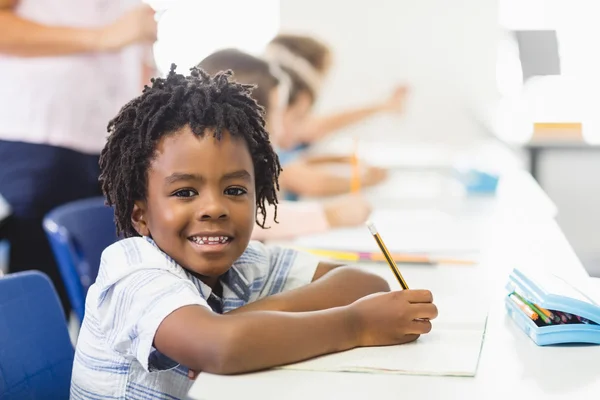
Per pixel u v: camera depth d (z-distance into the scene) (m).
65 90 2.13
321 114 2.88
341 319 0.82
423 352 0.80
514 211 1.83
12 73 2.10
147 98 0.90
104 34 2.11
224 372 0.74
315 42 2.38
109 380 0.90
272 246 1.13
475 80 3.04
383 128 3.09
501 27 2.99
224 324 0.75
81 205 1.62
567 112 2.79
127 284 0.84
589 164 2.71
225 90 0.91
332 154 2.46
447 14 3.02
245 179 0.89
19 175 2.12
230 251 0.88
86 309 0.95
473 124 3.03
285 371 0.75
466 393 0.70
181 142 0.87
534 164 2.76
